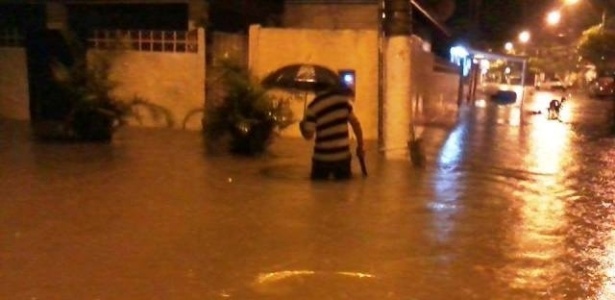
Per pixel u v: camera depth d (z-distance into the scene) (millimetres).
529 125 24438
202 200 9602
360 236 8016
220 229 8141
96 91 14961
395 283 6504
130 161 12664
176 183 10742
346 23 21641
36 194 9727
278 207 9305
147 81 17781
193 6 18297
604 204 10289
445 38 32125
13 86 18938
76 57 16297
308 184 10906
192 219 8562
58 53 18562
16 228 7984
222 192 10148
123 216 8625
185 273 6605
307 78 13945
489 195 10617
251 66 16516
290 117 14352
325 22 21844
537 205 10055
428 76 21219
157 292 6109
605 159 15469
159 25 20359
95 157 13023
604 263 7273
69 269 6637
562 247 7840
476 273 6844
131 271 6621
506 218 9148
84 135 15117
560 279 6730
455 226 8617
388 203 9734
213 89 17406
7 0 19656
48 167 11828
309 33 16859
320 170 11289
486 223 8828
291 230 8180
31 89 18844
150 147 14508
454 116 26797
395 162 13289
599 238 8273
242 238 7797
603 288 6504
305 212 9062
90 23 20344
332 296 6133
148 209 9016
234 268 6781
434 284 6504
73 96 14961
